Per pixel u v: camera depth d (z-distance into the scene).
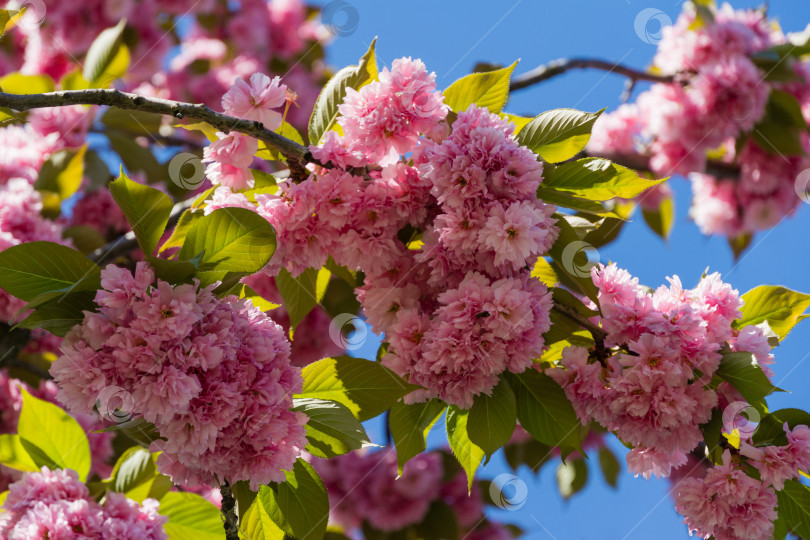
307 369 1.78
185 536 1.84
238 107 1.79
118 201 1.71
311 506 1.76
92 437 2.09
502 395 1.79
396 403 1.83
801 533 1.80
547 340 1.80
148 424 1.70
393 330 1.79
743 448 1.80
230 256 1.72
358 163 1.80
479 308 1.76
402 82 1.77
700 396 1.78
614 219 2.02
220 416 1.68
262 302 1.83
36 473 1.81
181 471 1.72
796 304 1.86
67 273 1.69
